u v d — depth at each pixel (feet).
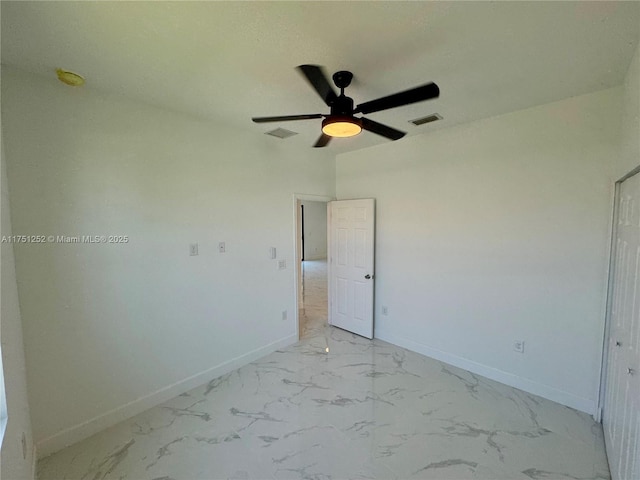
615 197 7.33
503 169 9.27
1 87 6.09
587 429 7.48
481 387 9.41
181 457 6.69
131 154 7.97
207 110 8.71
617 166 7.20
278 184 11.87
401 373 10.30
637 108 5.54
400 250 12.20
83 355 7.29
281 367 10.80
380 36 5.31
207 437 7.30
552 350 8.63
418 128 10.48
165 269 8.77
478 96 7.86
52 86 6.72
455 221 10.48
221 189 10.04
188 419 7.98
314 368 10.71
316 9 4.61
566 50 5.74
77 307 7.17
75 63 6.12
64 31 5.10
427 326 11.55
